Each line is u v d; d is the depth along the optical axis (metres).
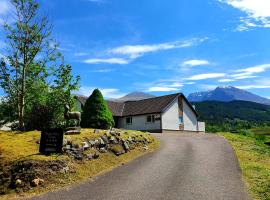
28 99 23.41
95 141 19.33
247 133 42.66
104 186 14.05
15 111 23.95
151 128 50.44
